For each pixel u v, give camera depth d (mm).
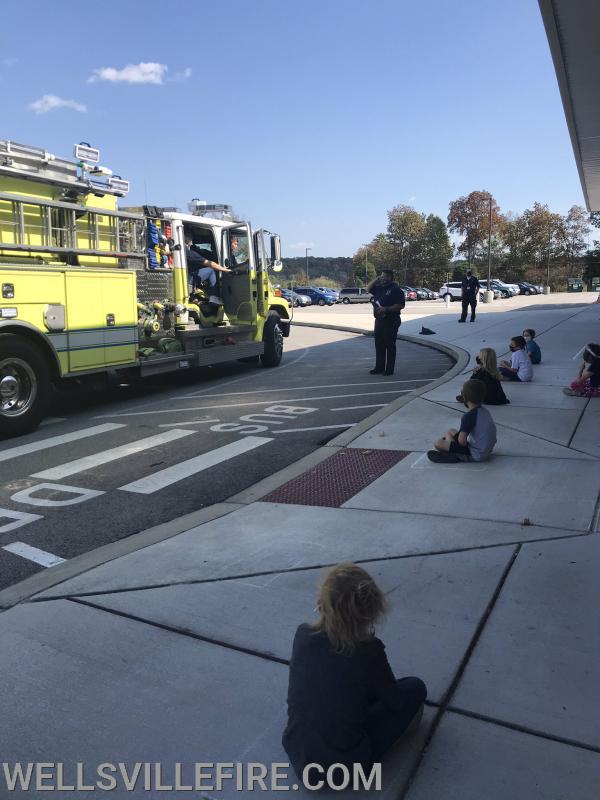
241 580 3998
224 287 12875
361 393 10656
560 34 9938
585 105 13883
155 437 7969
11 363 7840
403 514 4996
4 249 7848
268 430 8211
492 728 2662
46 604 3771
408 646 3229
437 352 16359
